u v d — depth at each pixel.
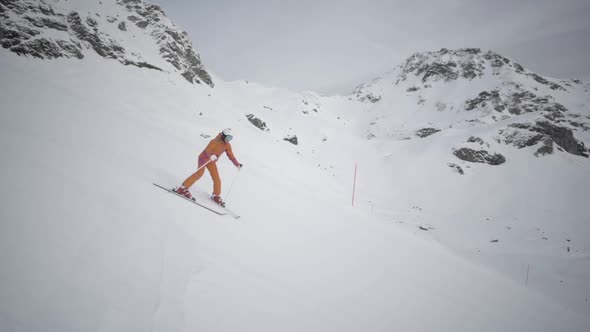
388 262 5.84
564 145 61.97
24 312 1.56
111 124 9.20
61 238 2.26
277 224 5.25
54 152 3.99
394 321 3.37
